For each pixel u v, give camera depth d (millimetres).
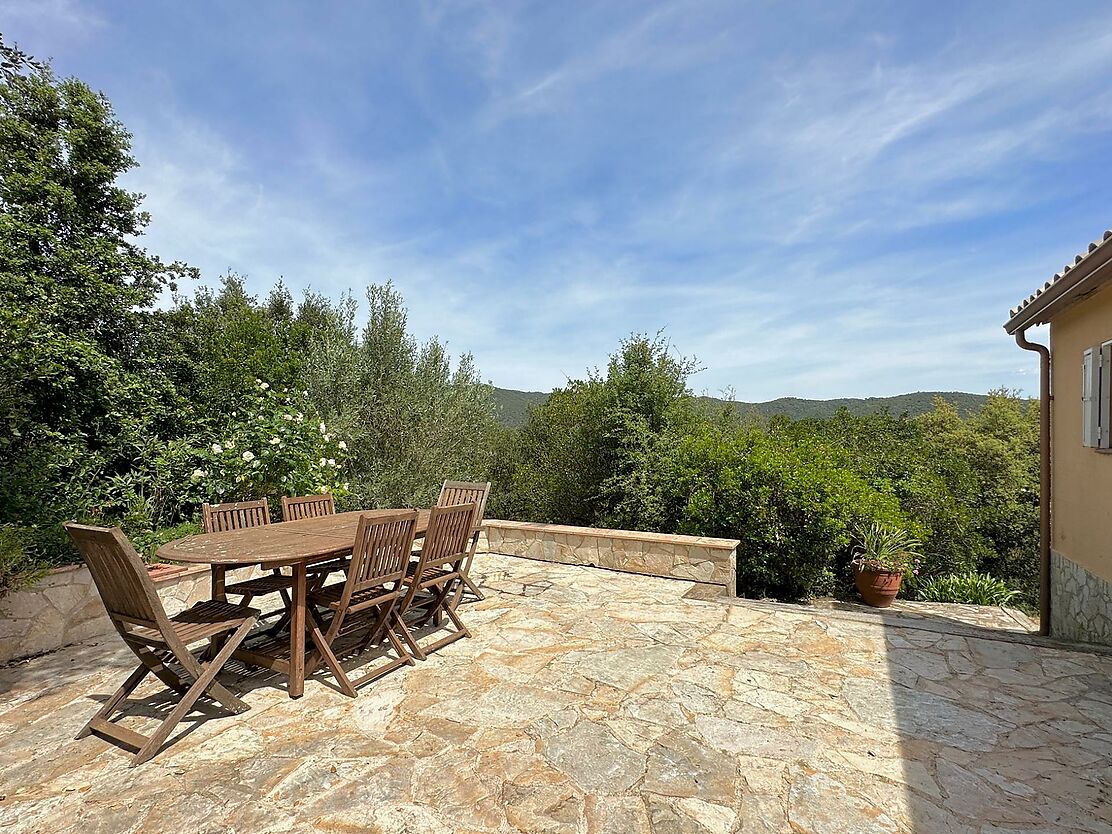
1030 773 2508
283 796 2336
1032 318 4707
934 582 8203
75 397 6281
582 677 3586
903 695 3326
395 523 3633
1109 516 4051
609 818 2188
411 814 2217
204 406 8000
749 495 7008
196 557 3082
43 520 5012
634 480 8500
